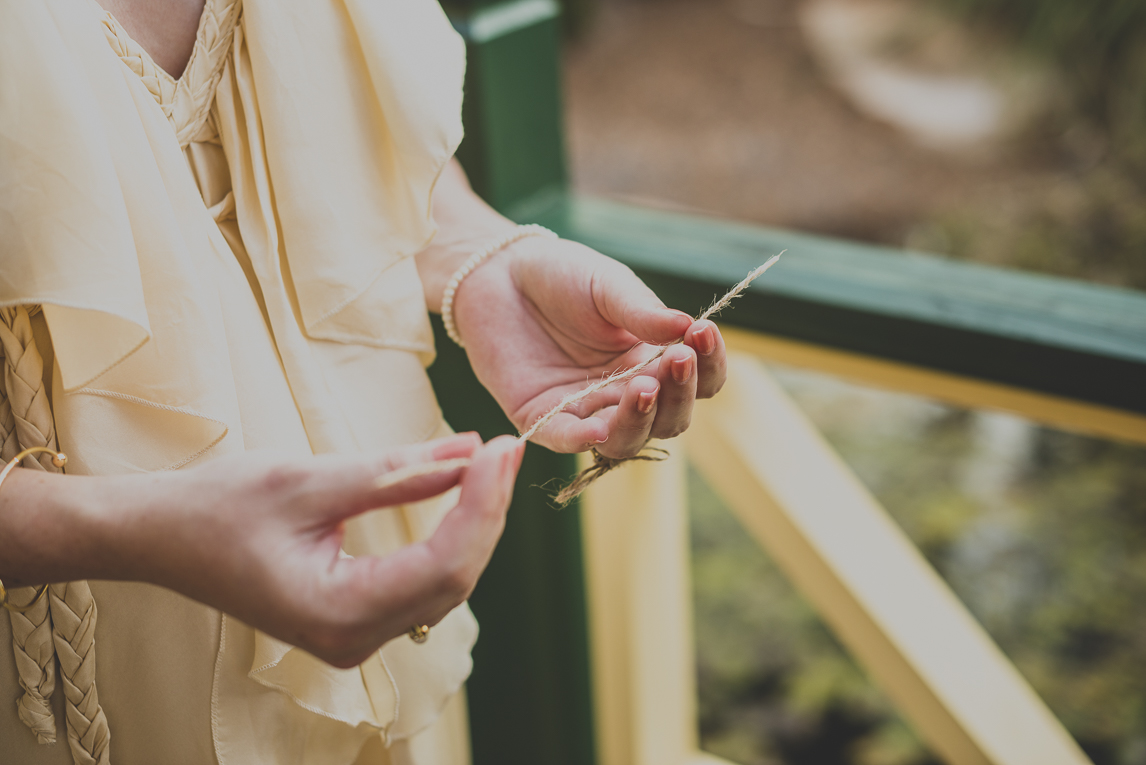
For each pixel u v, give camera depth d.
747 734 2.42
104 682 0.86
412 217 0.87
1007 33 4.27
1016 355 1.08
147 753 0.88
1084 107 3.93
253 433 0.83
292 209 0.83
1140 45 3.68
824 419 2.89
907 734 2.36
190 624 0.85
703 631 2.57
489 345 0.88
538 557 1.31
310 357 0.85
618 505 1.41
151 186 0.77
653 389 0.75
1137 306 1.10
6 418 0.80
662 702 1.56
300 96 0.82
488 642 1.39
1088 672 2.25
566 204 1.30
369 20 0.82
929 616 1.38
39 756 0.85
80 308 0.75
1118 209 3.66
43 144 0.73
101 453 0.81
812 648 2.52
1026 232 3.73
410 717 0.95
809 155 4.37
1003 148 4.07
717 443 1.37
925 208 3.98
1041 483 2.63
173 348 0.79
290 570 0.70
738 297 1.19
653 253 1.23
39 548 0.71
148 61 0.79
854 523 1.39
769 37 5.04
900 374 1.17
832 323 1.16
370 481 0.70
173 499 0.70
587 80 4.96
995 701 1.36
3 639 0.82
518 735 1.44
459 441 0.71
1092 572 2.41
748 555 2.73
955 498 2.62
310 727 0.92
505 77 1.18
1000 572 2.43
